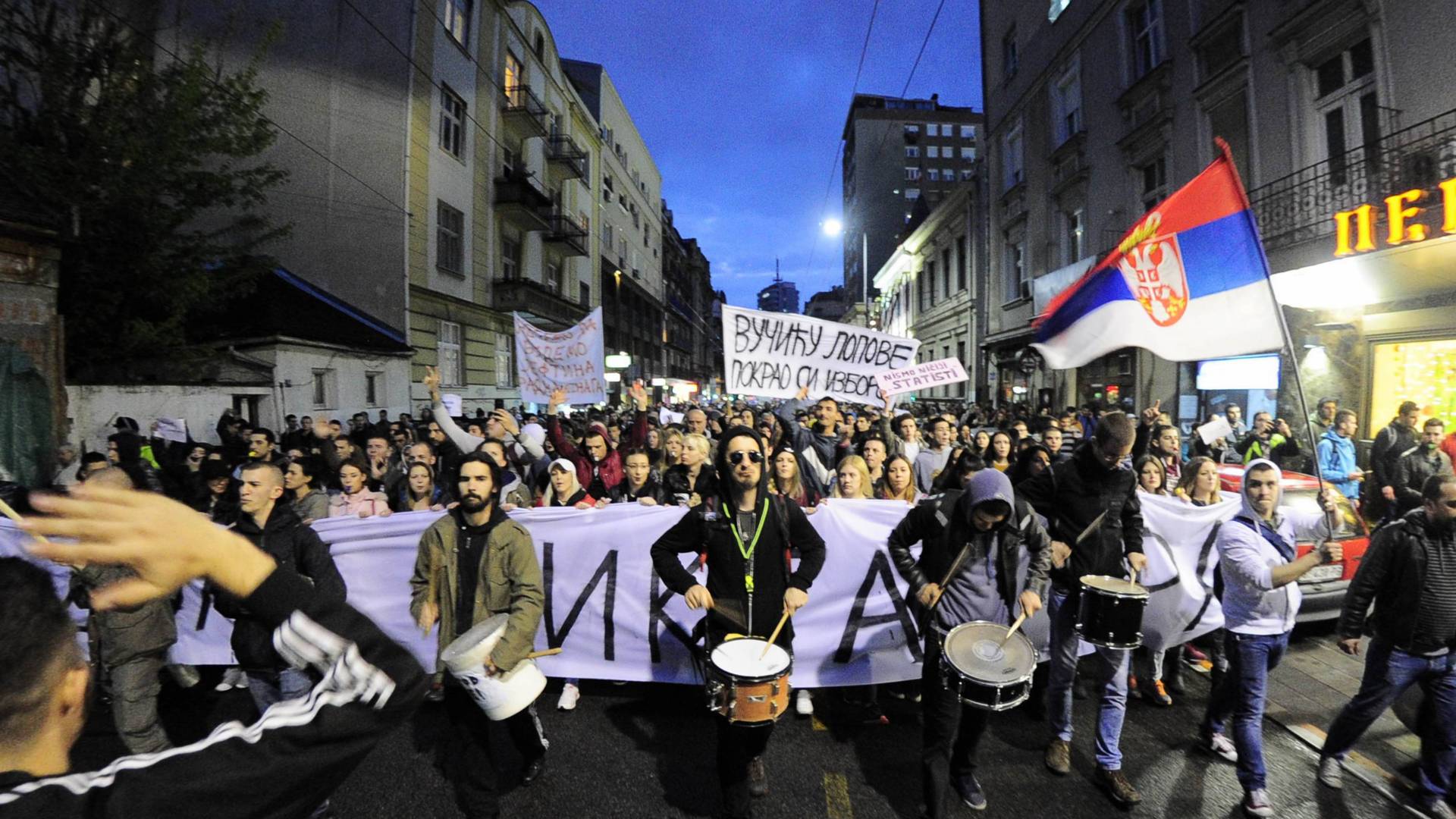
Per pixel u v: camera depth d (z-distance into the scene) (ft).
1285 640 10.65
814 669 14.30
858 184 235.20
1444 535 9.95
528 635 9.86
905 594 14.60
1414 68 28.07
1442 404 26.96
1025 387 66.13
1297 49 34.01
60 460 26.78
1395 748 12.20
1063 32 57.93
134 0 41.14
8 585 3.07
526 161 80.84
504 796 10.85
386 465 22.84
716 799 10.80
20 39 30.76
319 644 3.15
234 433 31.48
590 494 20.45
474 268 67.51
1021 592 11.10
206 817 2.77
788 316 24.26
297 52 50.39
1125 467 12.28
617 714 13.83
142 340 31.89
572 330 32.94
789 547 11.01
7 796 2.57
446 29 62.64
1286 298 33.91
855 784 11.31
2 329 26.66
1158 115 44.24
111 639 10.61
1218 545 11.19
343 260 52.90
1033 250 63.98
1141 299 15.89
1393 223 27.73
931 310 103.55
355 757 3.14
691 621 14.47
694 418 23.18
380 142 55.21
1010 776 11.54
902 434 24.81
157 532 2.64
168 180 32.58
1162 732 13.00
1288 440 28.04
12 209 27.04
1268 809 10.25
